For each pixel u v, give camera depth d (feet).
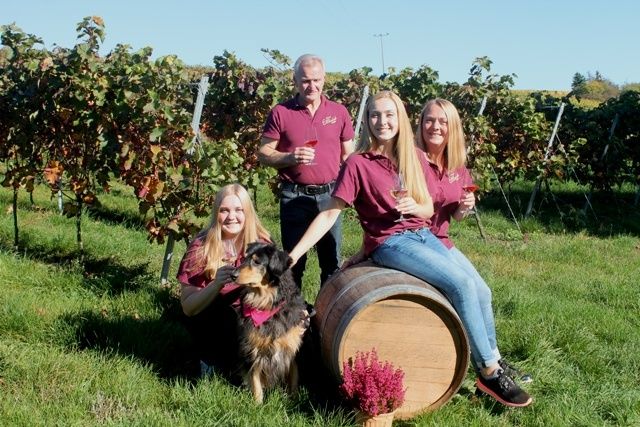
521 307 22.62
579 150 50.11
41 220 31.12
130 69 22.70
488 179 40.06
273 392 15.06
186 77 24.11
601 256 35.24
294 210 19.02
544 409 15.71
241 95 36.06
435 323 14.90
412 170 15.42
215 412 14.15
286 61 37.27
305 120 18.92
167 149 23.25
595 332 21.68
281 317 14.78
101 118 23.45
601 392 16.79
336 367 14.58
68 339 17.24
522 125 45.14
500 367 15.62
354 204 16.11
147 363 16.34
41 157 25.66
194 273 16.26
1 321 17.58
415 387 15.12
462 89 41.86
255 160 35.45
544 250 35.63
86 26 23.59
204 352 16.88
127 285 21.84
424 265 15.08
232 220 16.19
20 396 14.24
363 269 15.64
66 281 21.63
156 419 13.46
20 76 24.77
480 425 14.76
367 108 15.57
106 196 40.22
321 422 13.99
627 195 57.82
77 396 14.48
